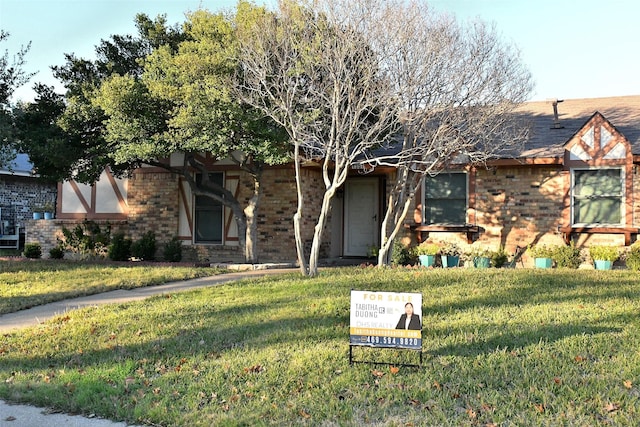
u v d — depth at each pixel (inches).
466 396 196.9
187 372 232.7
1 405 206.8
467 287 386.0
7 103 612.1
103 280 478.6
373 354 244.4
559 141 597.6
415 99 453.7
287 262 613.9
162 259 684.7
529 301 339.6
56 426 187.0
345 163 489.1
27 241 757.3
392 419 179.9
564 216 571.8
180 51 498.6
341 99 438.9
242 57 469.1
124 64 588.7
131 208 707.4
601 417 177.9
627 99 706.8
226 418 184.5
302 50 443.5
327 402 195.9
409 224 625.9
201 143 498.9
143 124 522.0
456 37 458.9
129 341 283.3
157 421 186.5
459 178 611.8
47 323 330.6
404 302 221.3
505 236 591.8
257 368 232.5
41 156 573.9
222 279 486.0
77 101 551.2
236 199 645.9
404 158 485.7
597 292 363.9
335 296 364.5
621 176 556.4
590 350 241.3
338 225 697.6
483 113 477.7
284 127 479.5
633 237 547.2
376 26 438.3
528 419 176.9
